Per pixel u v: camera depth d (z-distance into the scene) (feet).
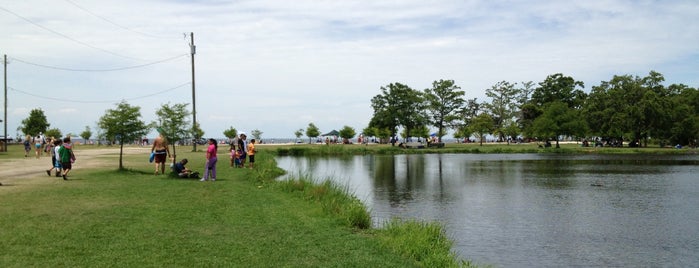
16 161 99.55
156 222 35.91
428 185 88.48
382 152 216.74
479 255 39.75
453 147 268.41
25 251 26.30
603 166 137.80
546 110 263.70
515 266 36.94
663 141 281.13
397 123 255.91
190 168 90.22
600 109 280.31
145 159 112.68
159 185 59.47
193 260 26.35
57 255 25.86
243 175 80.02
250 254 28.37
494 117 370.94
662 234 47.75
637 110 255.70
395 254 31.71
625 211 60.54
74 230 31.78
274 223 38.32
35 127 268.82
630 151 222.89
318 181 77.05
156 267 24.66
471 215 57.36
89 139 322.14
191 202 46.32
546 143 263.70
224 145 269.23
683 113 262.47
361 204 50.26
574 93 358.64
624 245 43.50
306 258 28.43
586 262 38.19
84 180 62.75
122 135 76.48
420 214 57.88
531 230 49.37
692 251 41.47
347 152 208.03
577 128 248.52
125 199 46.55
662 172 116.57
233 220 38.45
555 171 120.37
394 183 91.76
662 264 37.83
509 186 86.99
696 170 122.21
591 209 61.72
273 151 198.90
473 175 109.29
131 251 27.45
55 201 43.75
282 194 57.88
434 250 33.35
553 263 37.78
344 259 28.81
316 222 40.22
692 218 55.67
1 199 44.37
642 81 293.02
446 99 301.02
